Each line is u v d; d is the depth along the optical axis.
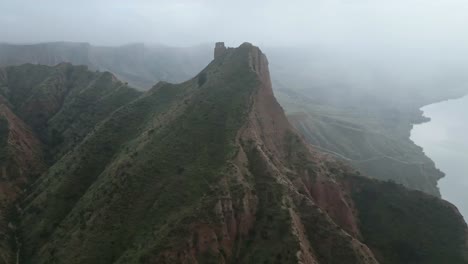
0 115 146.50
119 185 92.44
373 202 108.75
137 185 91.50
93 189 100.69
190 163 93.00
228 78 121.31
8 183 123.00
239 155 91.31
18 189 123.44
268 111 115.12
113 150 120.25
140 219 85.00
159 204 85.62
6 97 188.62
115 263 76.38
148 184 91.44
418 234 98.81
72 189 109.31
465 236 96.56
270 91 121.12
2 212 110.31
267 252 75.50
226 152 92.69
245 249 78.19
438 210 103.19
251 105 108.69
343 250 78.69
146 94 143.50
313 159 109.19
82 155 118.06
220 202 79.69
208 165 90.56
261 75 130.62
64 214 103.19
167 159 95.81
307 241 79.50
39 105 177.00
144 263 72.88
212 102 111.50
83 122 158.38
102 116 156.88
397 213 104.25
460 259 91.88
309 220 83.12
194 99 114.75
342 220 100.00
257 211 83.19
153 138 103.88
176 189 87.19
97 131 126.12
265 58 137.75
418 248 96.19
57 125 164.12
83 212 92.81
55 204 105.44
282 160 105.56
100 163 116.44
